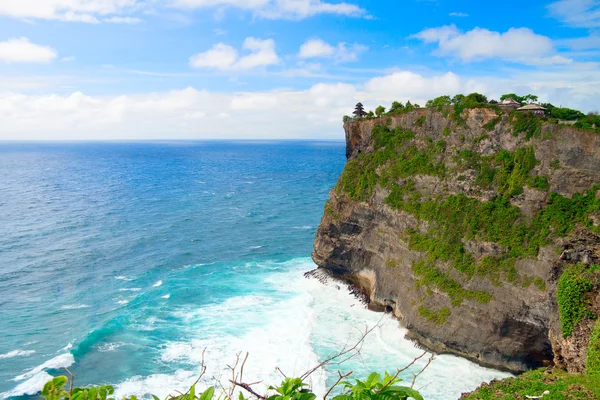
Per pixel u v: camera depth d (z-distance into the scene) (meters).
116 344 38.62
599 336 27.70
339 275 54.66
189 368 34.88
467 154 43.50
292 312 45.09
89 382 33.31
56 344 38.81
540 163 37.75
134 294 49.84
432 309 39.50
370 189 51.25
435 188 45.25
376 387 6.82
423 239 43.78
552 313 32.34
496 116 42.41
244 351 37.06
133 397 7.51
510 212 38.12
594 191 34.03
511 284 35.44
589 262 31.41
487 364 35.78
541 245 34.81
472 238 39.62
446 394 31.92
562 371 29.61
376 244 49.47
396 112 53.47
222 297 49.00
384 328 41.94
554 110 40.59
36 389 32.28
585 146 35.03
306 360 35.44
